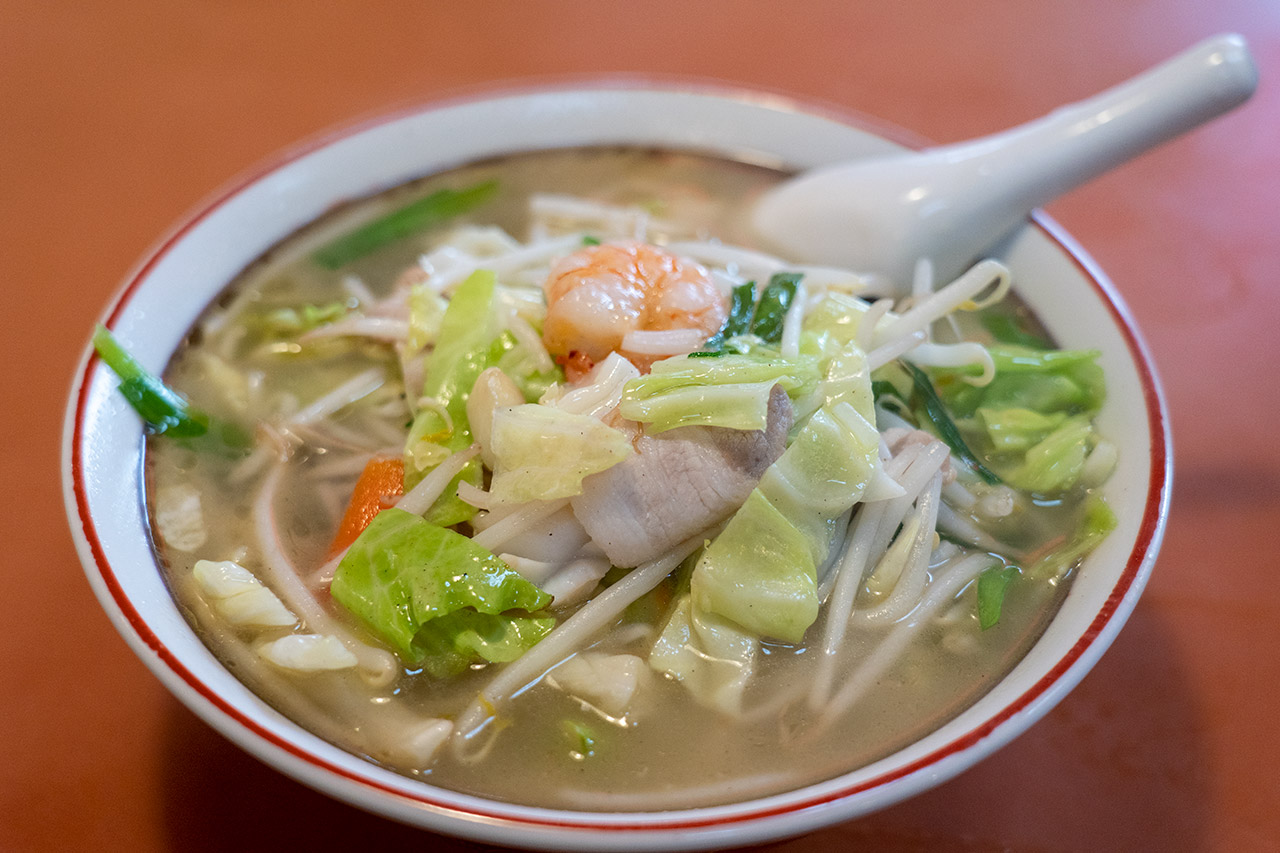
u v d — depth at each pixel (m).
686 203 0.32
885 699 0.21
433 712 0.20
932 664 0.21
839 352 0.23
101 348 0.23
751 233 0.31
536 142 0.32
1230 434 0.29
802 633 0.21
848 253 0.29
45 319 0.31
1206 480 0.28
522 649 0.21
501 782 0.20
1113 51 0.43
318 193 0.29
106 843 0.21
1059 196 0.29
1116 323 0.25
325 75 0.40
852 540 0.23
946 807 0.22
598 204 0.32
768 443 0.22
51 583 0.25
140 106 0.39
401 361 0.27
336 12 0.43
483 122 0.31
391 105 0.39
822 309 0.26
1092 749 0.23
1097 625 0.19
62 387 0.29
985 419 0.25
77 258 0.33
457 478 0.23
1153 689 0.24
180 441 0.24
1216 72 0.27
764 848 0.20
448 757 0.20
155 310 0.25
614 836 0.17
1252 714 0.24
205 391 0.26
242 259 0.28
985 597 0.22
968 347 0.25
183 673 0.18
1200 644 0.25
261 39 0.42
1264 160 0.38
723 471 0.21
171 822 0.22
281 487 0.24
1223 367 0.31
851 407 0.22
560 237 0.30
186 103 0.39
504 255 0.29
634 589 0.22
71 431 0.22
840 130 0.32
